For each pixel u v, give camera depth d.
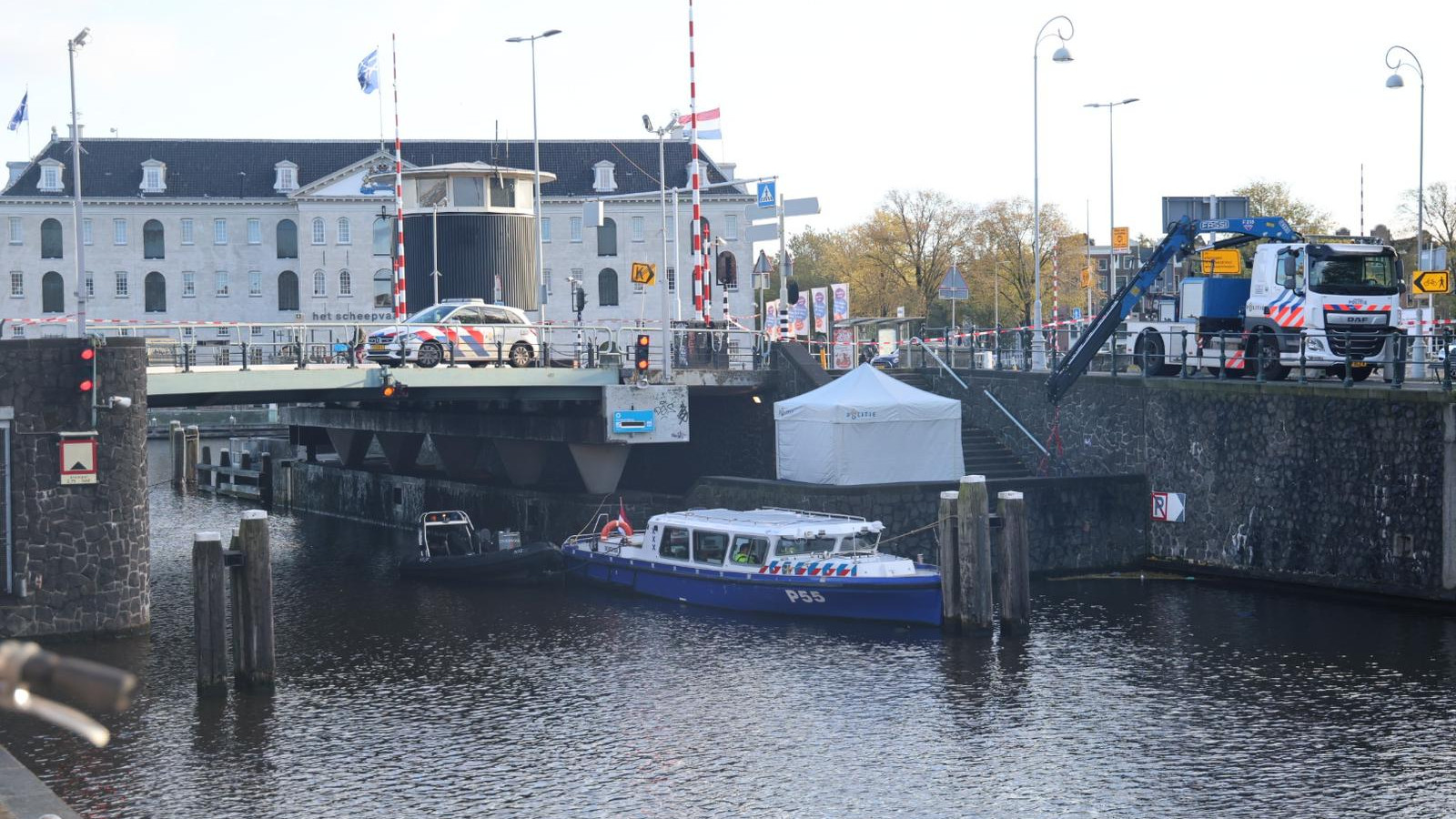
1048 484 40.97
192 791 23.19
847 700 28.16
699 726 26.59
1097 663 30.58
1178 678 29.30
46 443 31.58
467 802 22.67
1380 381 37.91
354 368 39.62
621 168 121.75
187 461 74.62
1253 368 41.12
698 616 36.06
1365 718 26.39
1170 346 43.56
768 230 50.22
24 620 31.58
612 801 22.66
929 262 110.62
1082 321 52.69
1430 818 21.42
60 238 119.56
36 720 27.09
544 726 26.73
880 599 34.22
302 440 66.88
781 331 61.34
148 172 120.88
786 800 22.59
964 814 21.83
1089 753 24.64
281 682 29.91
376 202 118.31
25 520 31.53
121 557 32.53
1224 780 23.20
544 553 40.88
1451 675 29.08
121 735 26.11
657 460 52.16
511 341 45.88
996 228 107.19
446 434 53.09
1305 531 37.94
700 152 122.38
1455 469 34.53
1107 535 41.66
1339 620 34.34
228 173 123.06
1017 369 48.28
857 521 37.41
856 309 112.62
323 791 23.19
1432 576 35.06
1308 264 39.19
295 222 122.81
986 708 27.44
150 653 31.77
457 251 58.22
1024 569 33.38
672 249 120.12
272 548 50.34
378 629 35.12
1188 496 41.03
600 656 31.98
